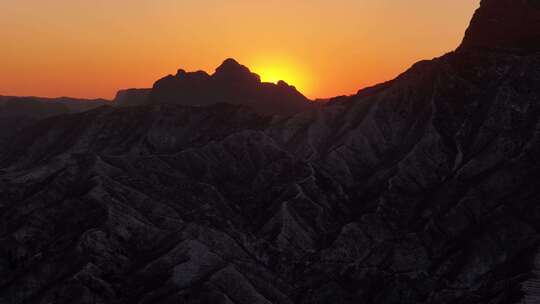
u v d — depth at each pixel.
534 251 74.50
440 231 86.00
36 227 77.56
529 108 98.81
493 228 81.38
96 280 68.19
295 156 107.00
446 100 107.62
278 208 89.00
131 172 92.56
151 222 80.94
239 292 68.44
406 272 79.62
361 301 76.44
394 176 96.94
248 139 105.88
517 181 88.81
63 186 85.62
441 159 99.75
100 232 74.19
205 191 92.25
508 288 68.81
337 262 82.31
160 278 69.62
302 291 77.00
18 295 68.31
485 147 96.81
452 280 77.31
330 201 93.50
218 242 78.50
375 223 89.06
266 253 82.06
